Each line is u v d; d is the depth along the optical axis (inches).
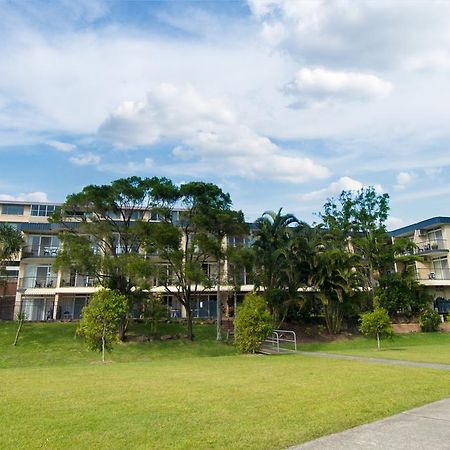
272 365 629.9
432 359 695.7
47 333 1234.6
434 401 331.6
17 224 1887.3
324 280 1393.9
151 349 1111.6
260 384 418.3
